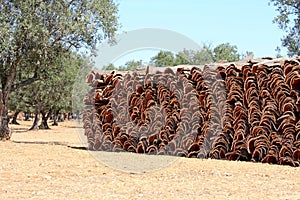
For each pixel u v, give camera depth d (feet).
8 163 28.04
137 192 19.17
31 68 48.52
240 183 21.93
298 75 29.12
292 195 18.83
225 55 101.71
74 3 46.78
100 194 18.53
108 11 47.60
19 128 102.78
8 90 47.01
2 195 17.72
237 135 32.81
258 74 31.65
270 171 26.43
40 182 21.29
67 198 17.49
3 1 43.83
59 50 47.42
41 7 43.86
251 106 31.89
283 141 29.91
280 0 51.93
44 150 37.37
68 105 94.27
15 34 43.55
